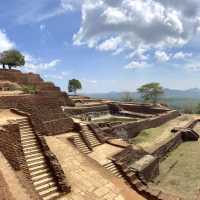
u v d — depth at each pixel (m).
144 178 21.31
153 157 24.80
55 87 46.31
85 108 44.84
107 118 47.69
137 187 18.58
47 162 15.61
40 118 21.50
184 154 32.78
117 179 17.52
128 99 89.19
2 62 52.56
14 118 17.84
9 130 14.62
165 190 20.75
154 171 23.88
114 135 32.34
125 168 20.27
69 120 24.09
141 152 25.12
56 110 23.25
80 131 23.48
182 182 22.83
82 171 17.11
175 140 36.72
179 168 26.98
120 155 22.02
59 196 14.05
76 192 14.75
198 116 62.06
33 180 14.16
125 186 16.89
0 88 33.72
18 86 38.41
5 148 13.59
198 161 29.25
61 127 23.05
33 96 22.06
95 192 15.12
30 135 16.98
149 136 37.56
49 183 14.47
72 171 16.84
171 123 50.16
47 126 21.69
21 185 12.01
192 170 26.08
